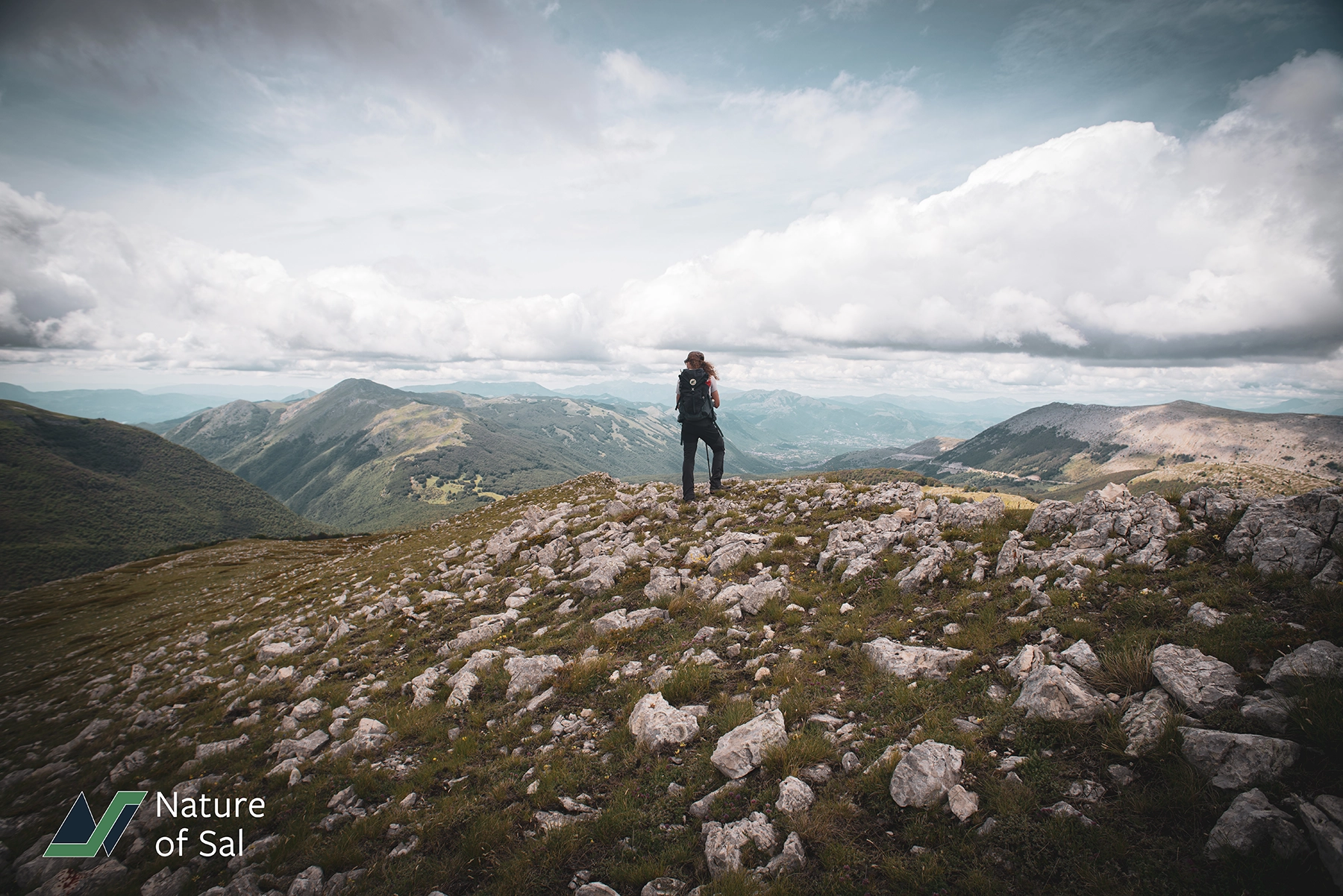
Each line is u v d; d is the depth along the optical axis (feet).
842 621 34.47
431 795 28.30
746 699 27.73
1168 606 25.62
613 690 33.22
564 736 30.07
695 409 70.13
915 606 34.24
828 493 63.52
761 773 22.61
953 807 18.45
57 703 67.67
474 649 46.19
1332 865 13.60
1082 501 37.70
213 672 61.72
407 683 43.50
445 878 21.84
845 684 27.91
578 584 53.06
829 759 22.57
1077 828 16.90
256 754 38.70
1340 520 25.50
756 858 18.62
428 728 34.94
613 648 38.47
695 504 71.82
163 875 27.43
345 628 61.93
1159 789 17.48
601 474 166.20
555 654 40.47
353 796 29.89
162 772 39.68
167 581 193.16
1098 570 30.73
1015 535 37.91
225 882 26.09
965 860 16.92
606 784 25.13
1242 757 16.88
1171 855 15.62
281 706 47.09
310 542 292.81
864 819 19.38
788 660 30.81
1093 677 22.74
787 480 81.61
